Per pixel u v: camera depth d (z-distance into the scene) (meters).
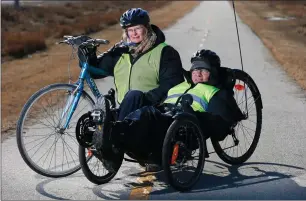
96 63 10.41
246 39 39.66
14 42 40.75
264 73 23.03
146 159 9.55
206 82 10.20
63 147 11.63
